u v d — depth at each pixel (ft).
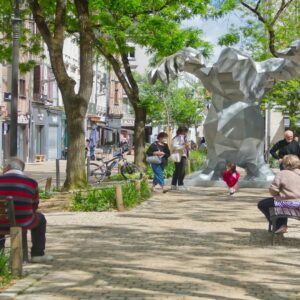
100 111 240.32
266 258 29.89
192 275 25.68
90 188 56.18
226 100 74.84
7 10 76.18
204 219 44.78
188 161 91.45
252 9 84.38
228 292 22.77
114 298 21.66
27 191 27.12
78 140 57.93
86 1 59.16
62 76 58.13
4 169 28.25
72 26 77.30
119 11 75.00
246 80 72.90
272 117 200.23
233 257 30.04
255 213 48.60
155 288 23.25
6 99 131.13
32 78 159.74
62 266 27.43
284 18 103.40
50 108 177.27
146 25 77.46
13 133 64.49
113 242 34.35
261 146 75.72
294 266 28.02
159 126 230.68
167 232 38.22
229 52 71.67
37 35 80.89
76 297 21.80
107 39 85.71
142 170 85.97
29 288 23.18
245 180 74.90
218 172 75.51
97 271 26.37
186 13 82.53
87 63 58.65
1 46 81.35
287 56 62.03
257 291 23.04
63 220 43.91
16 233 25.13
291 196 34.27
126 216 46.32
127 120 278.05
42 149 173.88
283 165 35.19
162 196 62.75
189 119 214.28
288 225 41.86
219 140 75.00
